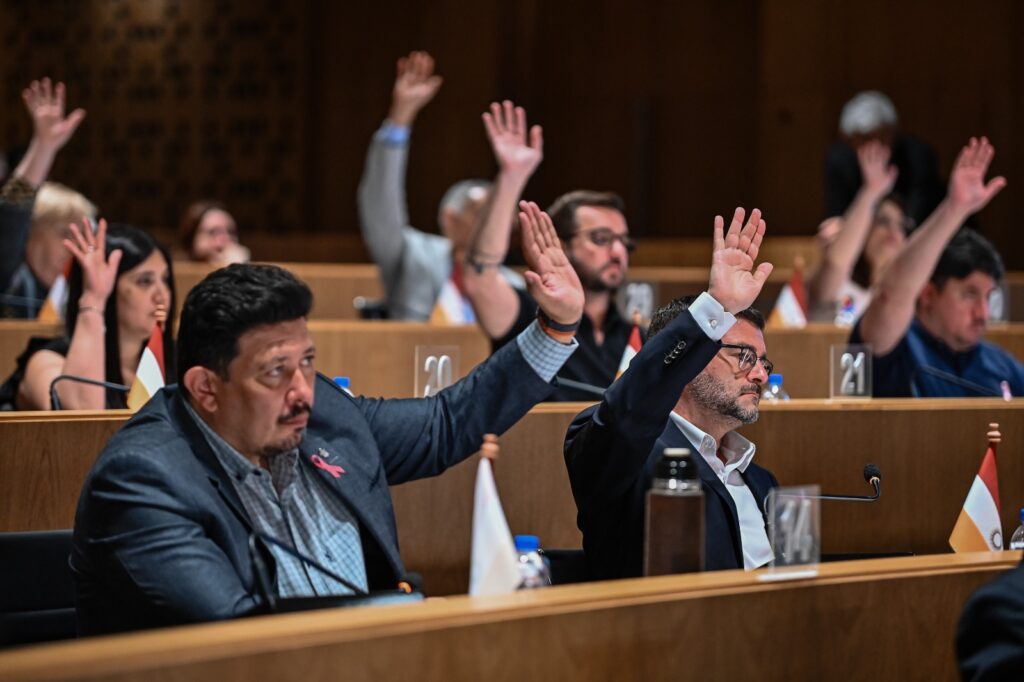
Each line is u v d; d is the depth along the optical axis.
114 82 27.25
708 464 6.03
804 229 22.50
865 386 8.32
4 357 10.30
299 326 5.14
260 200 26.33
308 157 26.12
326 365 10.78
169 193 26.86
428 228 24.81
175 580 4.82
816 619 4.80
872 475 6.29
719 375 6.01
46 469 6.60
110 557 4.93
